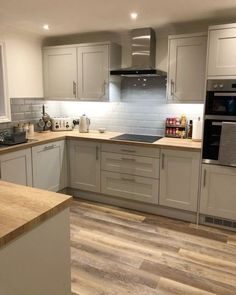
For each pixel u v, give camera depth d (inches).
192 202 124.8
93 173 147.0
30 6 107.0
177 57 127.7
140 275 90.5
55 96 163.0
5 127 145.3
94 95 151.0
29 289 52.4
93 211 138.3
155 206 135.5
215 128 113.8
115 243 109.0
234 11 112.1
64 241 60.6
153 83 149.0
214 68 110.8
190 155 120.8
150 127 153.4
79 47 150.2
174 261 98.1
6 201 58.1
